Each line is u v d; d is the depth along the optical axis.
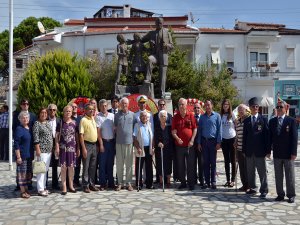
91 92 19.45
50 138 8.40
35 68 18.64
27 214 6.67
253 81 28.97
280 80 29.42
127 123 8.84
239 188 9.04
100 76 23.03
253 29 28.00
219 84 23.98
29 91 17.70
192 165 8.95
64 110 8.54
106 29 28.28
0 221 6.26
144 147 8.93
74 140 8.48
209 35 28.45
